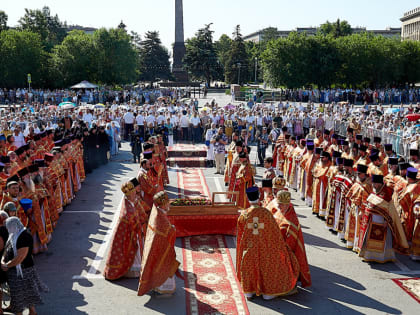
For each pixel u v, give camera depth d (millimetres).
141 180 11156
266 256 8047
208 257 10148
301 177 15180
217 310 7754
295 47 63500
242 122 27969
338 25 107750
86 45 70375
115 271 8867
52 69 69250
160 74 106250
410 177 10297
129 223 8867
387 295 8398
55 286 8664
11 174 11562
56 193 13023
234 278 9047
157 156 13477
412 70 68562
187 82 83875
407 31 126875
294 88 65000
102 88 63531
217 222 11570
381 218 9805
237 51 99375
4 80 65250
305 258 8453
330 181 11984
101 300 8109
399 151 20281
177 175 19469
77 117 27781
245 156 12820
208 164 21797
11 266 6879
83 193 15891
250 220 8086
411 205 10320
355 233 10453
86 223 12508
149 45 106375
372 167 12422
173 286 8234
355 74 65188
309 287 8703
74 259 10000
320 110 35156
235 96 61312
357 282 8953
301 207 14289
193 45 95375
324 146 17766
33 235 10180
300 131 29031
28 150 13477
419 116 25062
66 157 14312
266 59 65062
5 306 7828
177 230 11453
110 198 15203
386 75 67312
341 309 7844
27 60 65562
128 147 26812
